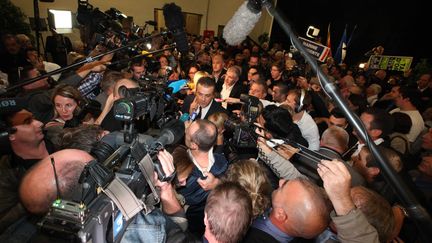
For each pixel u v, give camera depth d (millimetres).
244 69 6141
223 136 2389
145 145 1083
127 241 943
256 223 1332
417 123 3408
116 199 758
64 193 813
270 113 2123
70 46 7473
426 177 2156
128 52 3094
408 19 9383
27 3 9312
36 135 1555
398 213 1693
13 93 2178
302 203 1190
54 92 2215
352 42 11156
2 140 1351
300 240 1313
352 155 2342
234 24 1016
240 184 1328
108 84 2668
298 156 1966
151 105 1294
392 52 9953
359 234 1065
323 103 3484
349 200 1099
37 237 666
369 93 5594
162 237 991
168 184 1203
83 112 2391
